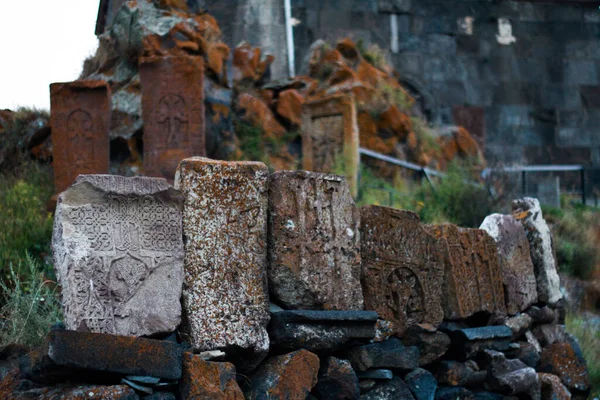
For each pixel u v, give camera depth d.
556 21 18.45
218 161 4.72
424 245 5.84
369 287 5.38
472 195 11.05
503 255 6.77
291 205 4.91
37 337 5.53
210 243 4.59
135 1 12.08
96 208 4.29
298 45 16.81
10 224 8.09
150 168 10.20
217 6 16.47
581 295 10.91
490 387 6.04
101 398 3.86
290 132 12.90
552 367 6.89
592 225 13.16
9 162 10.98
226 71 12.02
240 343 4.56
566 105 18.12
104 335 3.97
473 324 6.43
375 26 17.50
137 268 4.32
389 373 5.27
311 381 4.77
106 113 9.73
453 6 18.03
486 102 17.84
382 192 11.43
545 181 14.50
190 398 4.16
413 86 17.52
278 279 4.83
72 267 4.14
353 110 11.71
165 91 10.27
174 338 4.41
